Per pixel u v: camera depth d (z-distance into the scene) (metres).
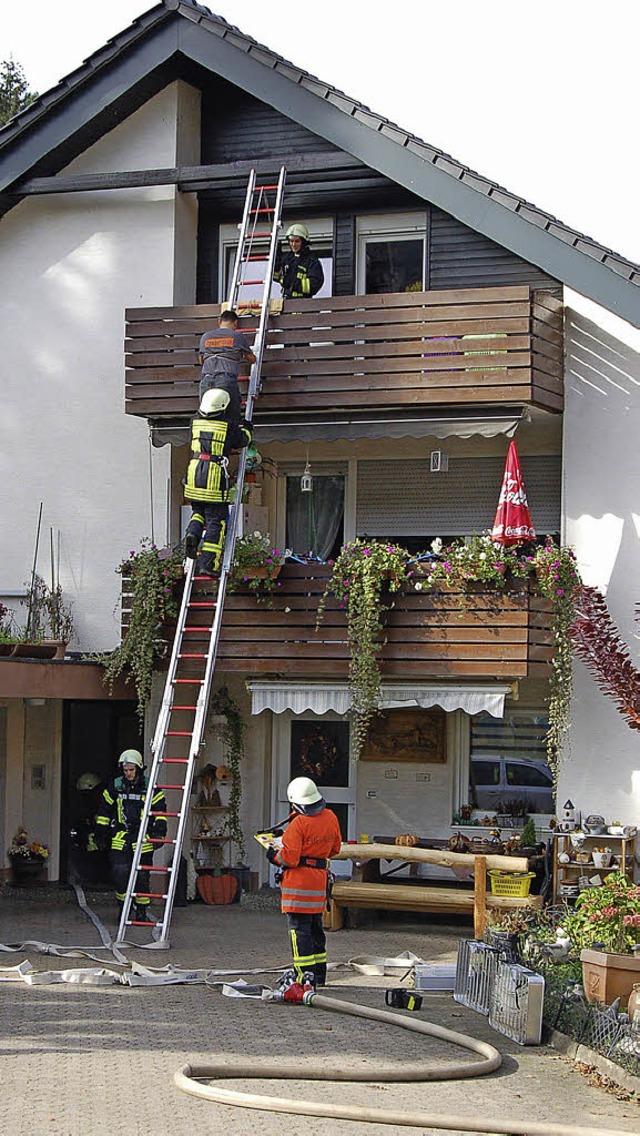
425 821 15.61
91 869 16.06
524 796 15.34
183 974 10.97
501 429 13.73
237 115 15.93
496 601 13.19
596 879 13.09
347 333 13.95
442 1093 7.93
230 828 15.69
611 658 11.95
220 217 16.00
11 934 12.91
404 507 15.82
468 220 14.02
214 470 13.20
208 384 13.36
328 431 14.21
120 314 15.77
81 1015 9.55
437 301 13.71
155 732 14.33
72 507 15.84
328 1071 8.07
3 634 14.13
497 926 10.91
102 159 15.81
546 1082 8.34
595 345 14.15
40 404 16.02
